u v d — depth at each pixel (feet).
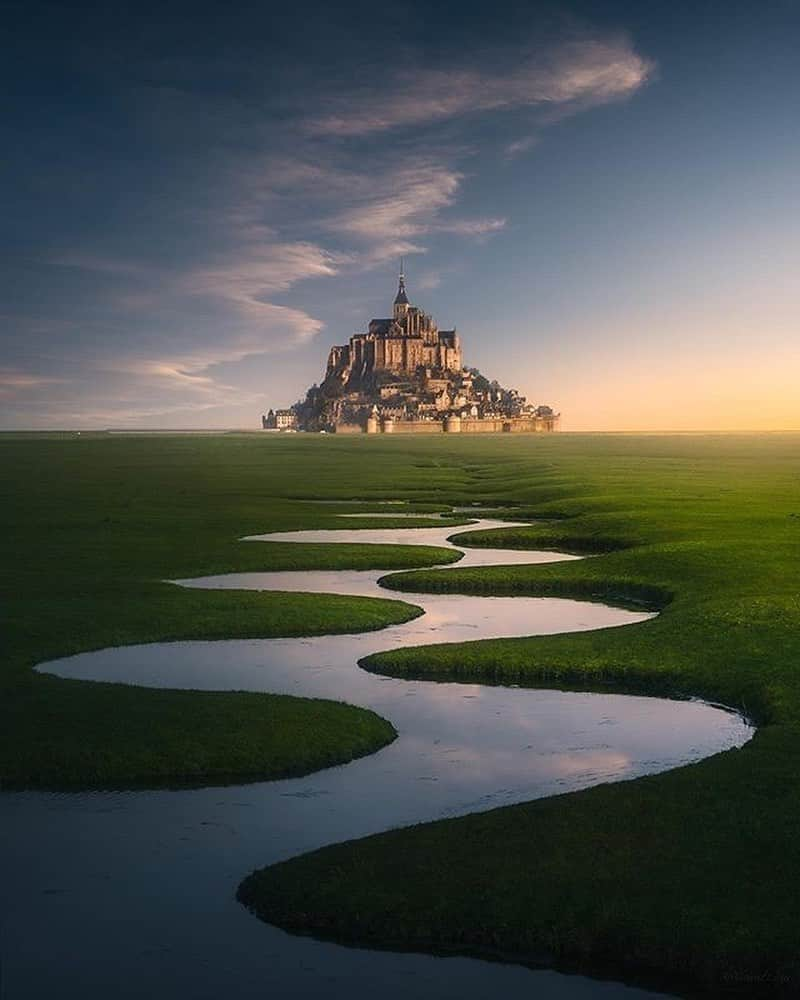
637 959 56.70
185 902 63.87
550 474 503.20
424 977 56.39
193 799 80.33
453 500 374.02
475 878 63.93
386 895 62.34
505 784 83.41
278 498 384.27
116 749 88.74
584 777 84.84
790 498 334.24
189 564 204.03
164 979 56.08
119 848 71.41
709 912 59.11
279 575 197.88
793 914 58.49
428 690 111.96
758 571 174.50
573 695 109.50
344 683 115.14
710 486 400.26
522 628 147.23
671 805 73.77
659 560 191.83
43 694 105.70
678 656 119.14
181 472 564.30
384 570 205.26
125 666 123.03
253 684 114.62
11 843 72.33
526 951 58.08
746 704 103.24
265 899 63.00
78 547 228.63
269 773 85.97
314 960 57.82
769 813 71.61
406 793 81.51
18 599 160.35
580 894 61.62
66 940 59.72
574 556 226.17
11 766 85.25
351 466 637.30
